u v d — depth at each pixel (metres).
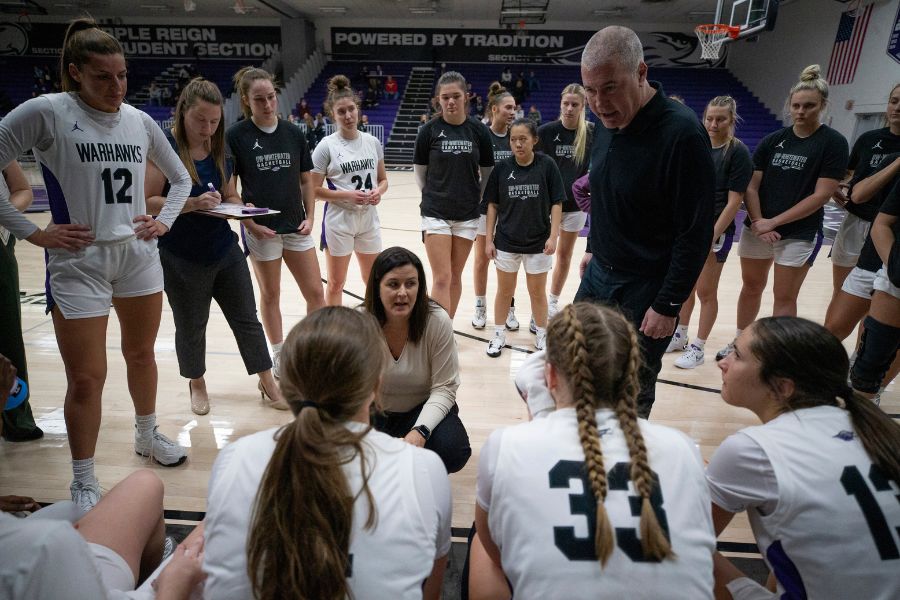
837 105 13.32
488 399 2.86
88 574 0.83
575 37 19.16
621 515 0.89
